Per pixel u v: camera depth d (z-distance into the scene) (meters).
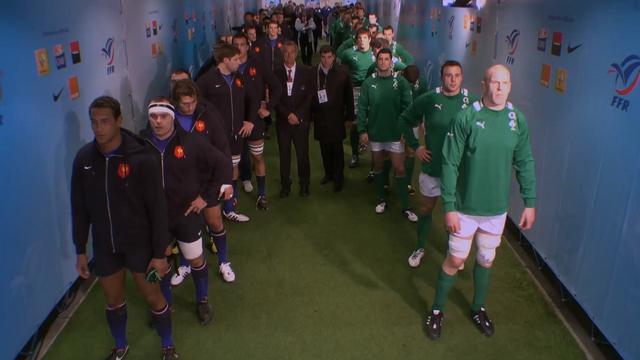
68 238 3.94
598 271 3.43
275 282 4.31
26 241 3.33
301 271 4.48
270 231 5.24
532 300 4.01
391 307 3.95
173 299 4.07
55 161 3.72
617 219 3.22
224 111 4.97
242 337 3.62
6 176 3.09
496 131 3.07
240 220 5.45
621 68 3.21
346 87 5.85
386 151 5.46
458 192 3.30
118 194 2.77
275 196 6.14
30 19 3.37
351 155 7.59
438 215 5.55
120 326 3.23
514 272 4.41
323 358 3.41
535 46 4.62
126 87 5.30
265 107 5.74
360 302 4.02
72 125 3.98
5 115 3.08
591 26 3.60
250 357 3.43
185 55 8.14
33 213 3.42
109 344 3.54
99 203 2.79
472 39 6.79
